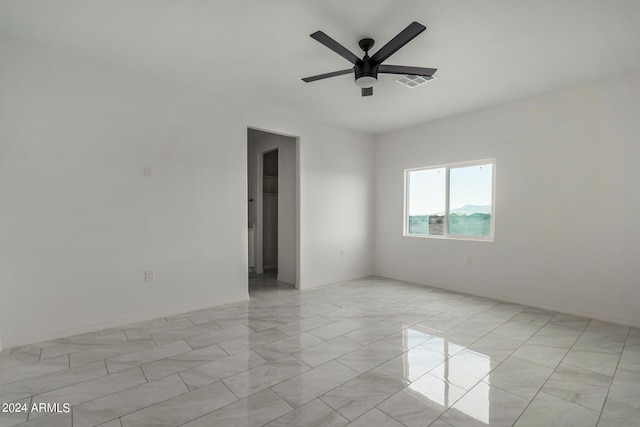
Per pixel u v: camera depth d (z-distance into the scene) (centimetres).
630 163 320
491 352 258
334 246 517
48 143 278
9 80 262
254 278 554
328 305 388
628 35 253
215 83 354
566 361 243
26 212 269
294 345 270
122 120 317
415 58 292
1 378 214
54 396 194
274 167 678
